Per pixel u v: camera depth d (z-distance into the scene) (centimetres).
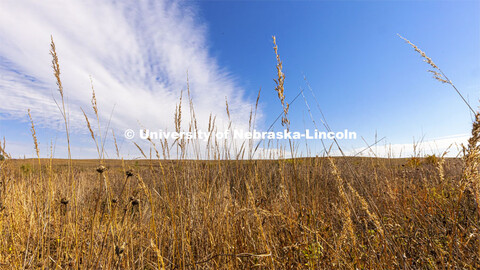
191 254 202
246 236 227
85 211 299
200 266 211
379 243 204
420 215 267
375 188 334
